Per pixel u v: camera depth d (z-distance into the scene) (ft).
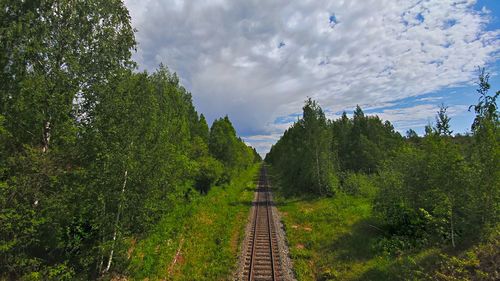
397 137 168.35
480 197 37.40
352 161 141.28
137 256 45.34
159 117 44.75
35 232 31.99
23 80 32.45
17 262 29.60
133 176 39.27
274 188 147.23
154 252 48.60
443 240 42.55
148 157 41.01
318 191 110.32
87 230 39.60
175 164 49.62
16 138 31.81
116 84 37.83
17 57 32.45
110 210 38.75
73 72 34.37
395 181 57.52
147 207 40.93
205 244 56.44
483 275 29.04
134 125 39.22
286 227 69.10
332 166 112.47
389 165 75.36
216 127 144.97
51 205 31.40
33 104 31.37
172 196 49.34
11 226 28.32
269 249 54.29
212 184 114.21
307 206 92.38
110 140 37.01
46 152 31.63
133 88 40.42
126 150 37.55
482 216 37.40
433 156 45.96
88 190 34.73
